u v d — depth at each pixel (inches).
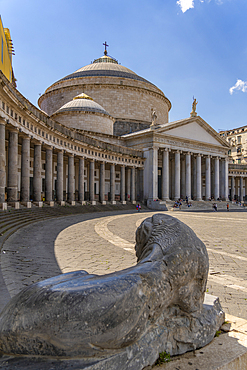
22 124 1027.9
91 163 1765.5
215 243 659.4
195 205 2239.2
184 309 169.0
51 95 2940.5
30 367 115.3
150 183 2199.8
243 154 3521.2
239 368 161.6
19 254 476.7
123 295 127.6
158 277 150.5
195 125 2500.0
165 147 2266.2
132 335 131.9
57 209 1277.1
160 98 3041.3
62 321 117.3
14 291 294.5
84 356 121.3
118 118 2758.4
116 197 2272.4
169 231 177.2
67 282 135.3
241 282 370.3
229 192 3535.9
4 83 790.5
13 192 984.9
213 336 182.1
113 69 3070.9
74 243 604.4
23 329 120.8
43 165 1652.3
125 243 626.2
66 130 1481.3
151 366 144.8
